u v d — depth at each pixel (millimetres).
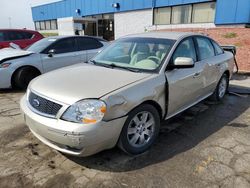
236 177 2592
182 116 4262
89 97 2523
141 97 2812
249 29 9742
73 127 2418
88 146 2467
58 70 3527
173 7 16578
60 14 29156
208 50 4512
